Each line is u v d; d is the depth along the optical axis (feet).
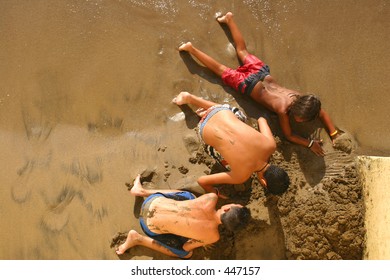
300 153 11.47
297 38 12.08
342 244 10.77
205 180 10.63
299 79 11.96
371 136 11.74
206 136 10.52
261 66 11.28
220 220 10.14
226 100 11.75
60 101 11.80
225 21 11.80
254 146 10.03
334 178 11.22
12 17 12.03
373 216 10.39
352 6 12.15
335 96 11.91
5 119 11.76
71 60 11.91
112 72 11.87
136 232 10.92
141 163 11.53
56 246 11.35
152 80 11.85
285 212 11.09
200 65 11.89
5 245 11.38
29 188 11.53
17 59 11.91
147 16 12.06
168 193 10.80
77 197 11.48
